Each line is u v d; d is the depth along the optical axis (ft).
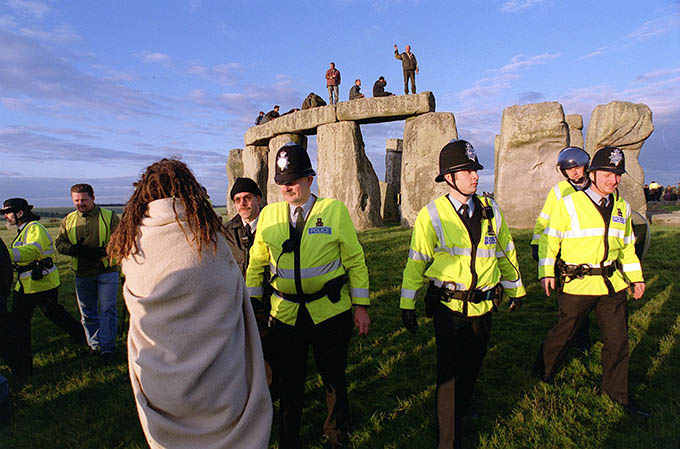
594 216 10.66
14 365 13.19
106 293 14.79
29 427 10.93
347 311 9.22
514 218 40.83
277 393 10.25
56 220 79.66
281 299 9.14
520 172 40.65
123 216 4.99
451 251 9.25
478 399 11.25
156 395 4.60
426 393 11.64
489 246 9.20
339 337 9.11
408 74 46.75
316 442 9.86
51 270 14.76
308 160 9.11
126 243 4.85
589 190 10.98
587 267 10.65
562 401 10.72
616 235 10.61
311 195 9.46
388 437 9.87
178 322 4.66
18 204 14.56
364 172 46.68
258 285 9.57
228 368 4.89
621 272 11.24
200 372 4.60
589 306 10.78
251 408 5.08
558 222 11.21
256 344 5.44
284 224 9.12
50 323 18.74
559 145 39.45
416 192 43.65
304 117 48.93
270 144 53.01
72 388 12.82
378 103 44.65
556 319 16.47
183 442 4.69
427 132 42.98
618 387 10.47
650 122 43.75
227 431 4.90
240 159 65.72
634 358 12.86
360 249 9.39
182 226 4.86
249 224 11.01
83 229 14.85
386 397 11.68
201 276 4.81
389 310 18.42
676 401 10.40
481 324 9.30
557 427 9.73
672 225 42.80
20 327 13.62
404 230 40.40
